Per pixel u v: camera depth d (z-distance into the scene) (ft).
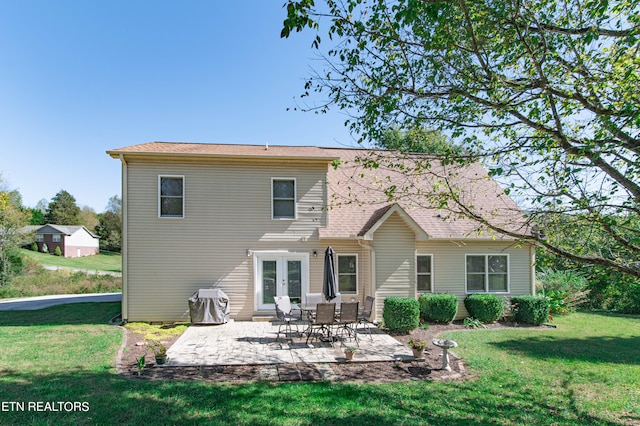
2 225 86.43
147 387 21.06
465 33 19.24
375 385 22.57
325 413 18.10
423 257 46.62
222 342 32.94
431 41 19.21
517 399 20.80
